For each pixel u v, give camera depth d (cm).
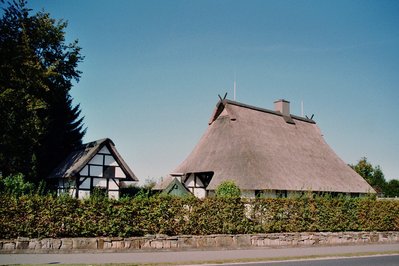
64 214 1642
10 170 2970
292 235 2031
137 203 1777
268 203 2069
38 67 2734
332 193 3322
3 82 2617
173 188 2903
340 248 1995
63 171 3253
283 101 4225
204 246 1819
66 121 4131
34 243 1539
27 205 1592
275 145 3497
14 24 2881
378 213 2439
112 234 1705
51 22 3142
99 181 3123
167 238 1753
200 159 3350
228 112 3612
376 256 1759
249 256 1608
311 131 4334
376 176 7044
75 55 3338
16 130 2747
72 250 1574
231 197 1977
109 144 3191
